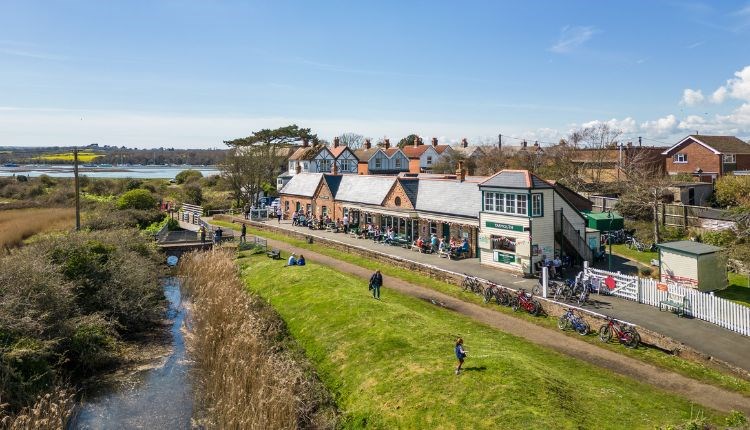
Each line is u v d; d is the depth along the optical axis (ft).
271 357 62.08
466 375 56.29
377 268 120.37
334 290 93.81
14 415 54.03
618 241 137.18
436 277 107.34
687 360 64.64
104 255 92.38
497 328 78.07
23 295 68.13
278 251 132.46
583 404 51.19
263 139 321.73
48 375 63.05
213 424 55.83
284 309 90.27
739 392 55.98
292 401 52.70
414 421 51.21
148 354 78.38
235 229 187.93
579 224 113.39
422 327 73.46
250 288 107.45
